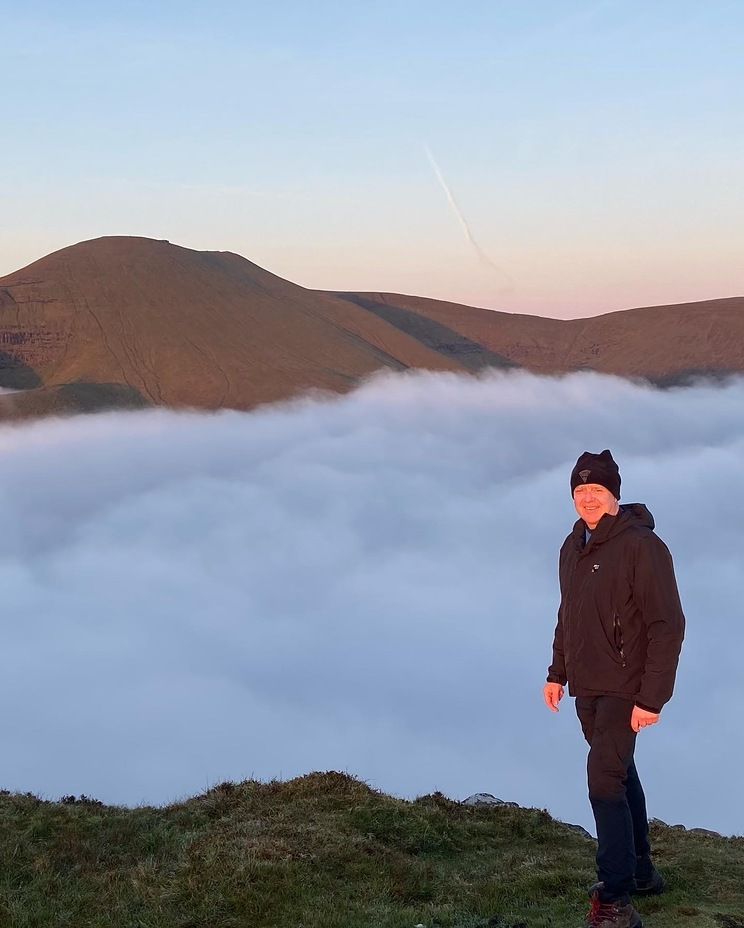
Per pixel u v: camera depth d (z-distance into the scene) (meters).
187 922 4.46
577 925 4.37
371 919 4.50
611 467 4.19
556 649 4.56
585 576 4.18
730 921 4.31
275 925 4.45
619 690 4.11
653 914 4.43
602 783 4.11
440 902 4.77
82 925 4.50
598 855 4.14
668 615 4.00
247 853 5.04
